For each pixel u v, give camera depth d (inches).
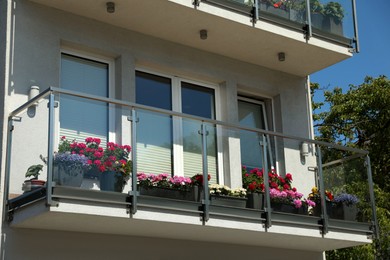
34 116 339.6
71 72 408.8
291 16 458.9
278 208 398.9
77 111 341.4
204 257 410.3
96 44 413.7
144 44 435.2
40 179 327.9
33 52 384.5
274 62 487.2
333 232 418.9
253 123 494.3
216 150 386.3
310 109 511.5
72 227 351.9
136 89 434.9
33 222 335.6
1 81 371.6
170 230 373.7
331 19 480.7
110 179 339.6
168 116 371.9
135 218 342.3
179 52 450.9
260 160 401.4
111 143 346.3
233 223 376.8
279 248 448.8
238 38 450.0
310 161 423.2
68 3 398.6
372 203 444.1
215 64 467.2
